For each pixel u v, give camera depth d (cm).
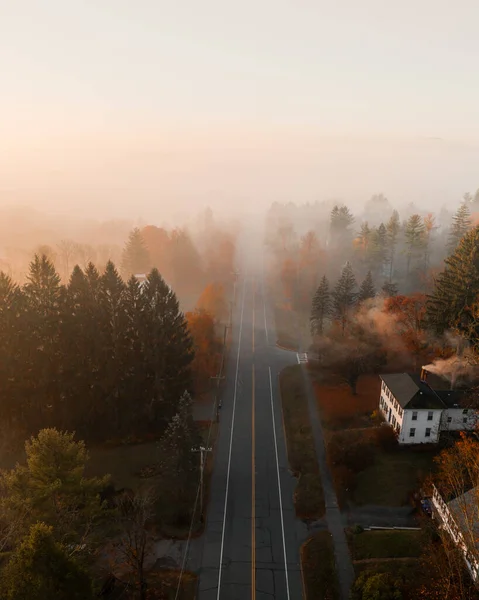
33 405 5938
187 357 6375
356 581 3753
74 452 3766
